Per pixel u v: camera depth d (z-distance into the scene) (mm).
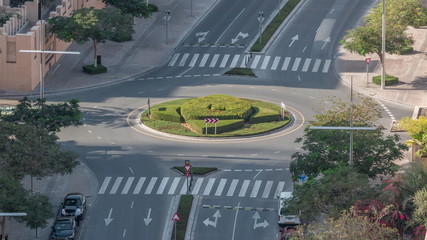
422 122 114875
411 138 122500
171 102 139250
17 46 141625
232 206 109750
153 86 147250
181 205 109188
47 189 113312
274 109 136500
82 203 107188
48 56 150750
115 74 151500
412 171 89812
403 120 116625
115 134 128625
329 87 147125
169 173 117438
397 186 87812
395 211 86000
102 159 121062
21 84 143125
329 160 103938
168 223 106000
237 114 132000
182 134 127875
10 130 104875
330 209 90000
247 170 118188
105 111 136625
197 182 115000
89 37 154750
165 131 129000
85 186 114188
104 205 110000
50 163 104062
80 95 142750
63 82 147250
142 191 113188
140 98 142000
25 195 96688
